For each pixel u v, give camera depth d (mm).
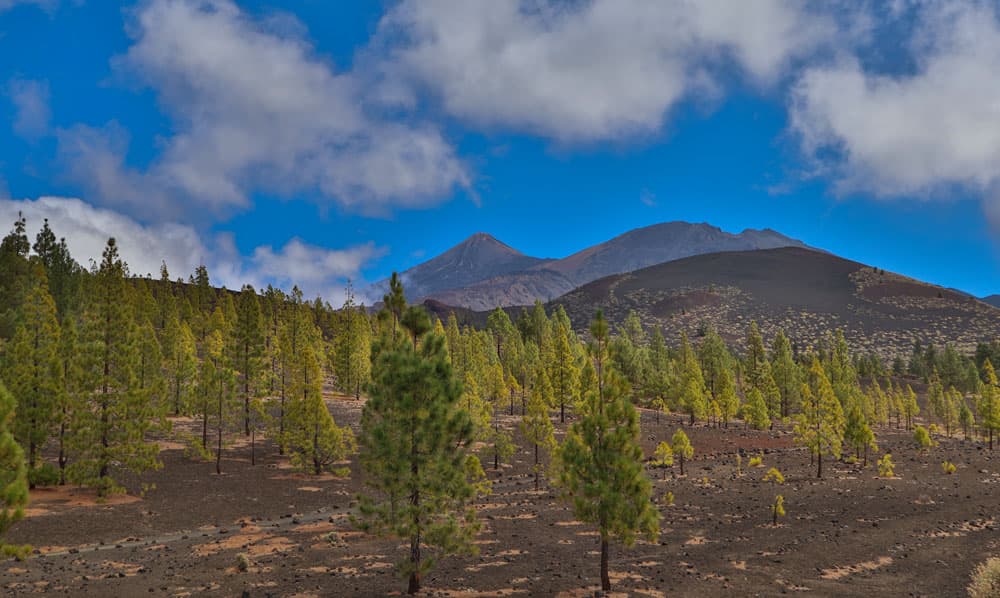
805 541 33688
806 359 156125
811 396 59875
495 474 60281
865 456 66438
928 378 177125
